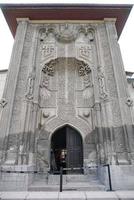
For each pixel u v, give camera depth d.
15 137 10.60
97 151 11.10
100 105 11.90
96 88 12.54
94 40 14.81
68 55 14.03
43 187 9.23
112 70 12.92
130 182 9.35
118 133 10.80
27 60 13.30
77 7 14.70
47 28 15.25
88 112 12.62
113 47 13.73
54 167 12.05
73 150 12.01
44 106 12.84
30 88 12.10
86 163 11.15
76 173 11.53
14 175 9.49
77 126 12.27
